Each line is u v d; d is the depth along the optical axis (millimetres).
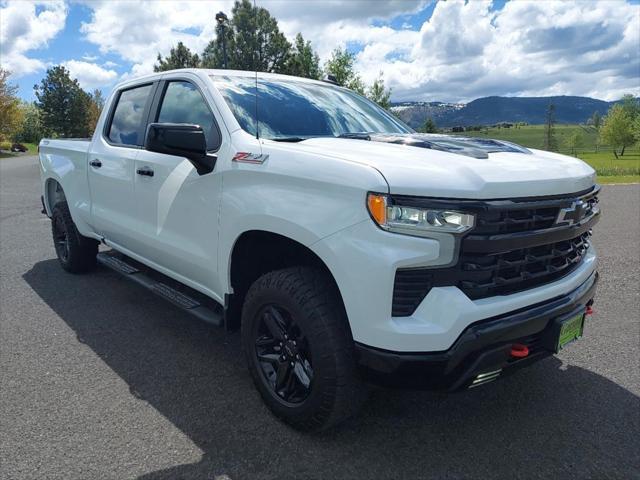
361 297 2189
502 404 3002
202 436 2648
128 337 3896
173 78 3666
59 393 3064
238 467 2414
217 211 2920
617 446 2604
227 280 2965
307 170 2416
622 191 13688
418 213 2100
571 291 2625
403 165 2234
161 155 3477
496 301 2246
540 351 2551
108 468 2395
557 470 2420
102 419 2793
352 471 2396
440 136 3145
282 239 2625
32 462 2430
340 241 2240
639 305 4664
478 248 2158
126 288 5027
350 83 37938
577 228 2562
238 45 40969
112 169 4059
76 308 4488
